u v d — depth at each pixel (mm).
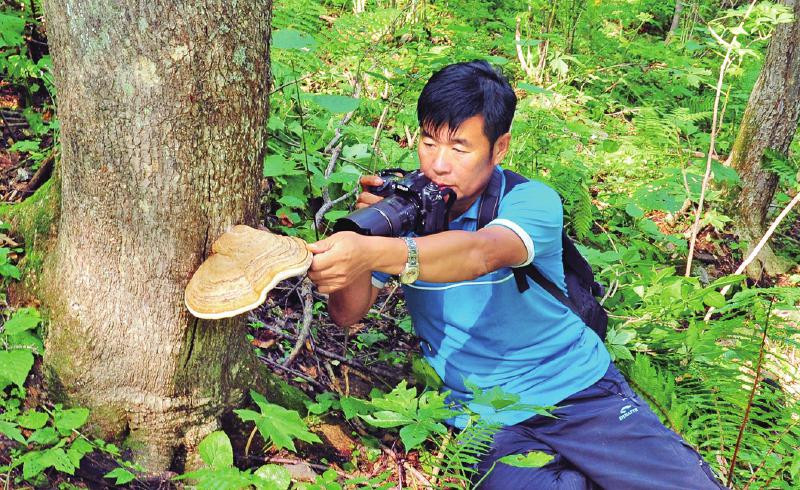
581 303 2508
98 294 1985
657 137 4734
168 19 1692
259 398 2211
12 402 2094
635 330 3289
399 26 4598
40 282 2178
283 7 3832
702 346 3057
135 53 1714
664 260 4508
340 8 5750
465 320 2346
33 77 3695
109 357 2037
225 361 2180
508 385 2418
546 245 2145
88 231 1938
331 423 2525
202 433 2180
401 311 3320
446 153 2039
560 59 5363
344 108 2346
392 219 1896
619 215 4613
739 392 2904
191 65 1749
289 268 1654
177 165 1835
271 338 2877
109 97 1755
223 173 1917
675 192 4344
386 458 2465
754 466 2953
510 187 2201
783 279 5000
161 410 2096
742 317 3008
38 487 1975
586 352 2479
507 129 2074
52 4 1727
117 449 2070
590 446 2367
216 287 1779
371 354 3021
